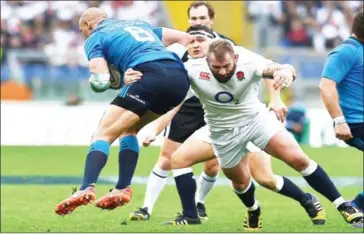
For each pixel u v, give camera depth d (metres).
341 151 66.00
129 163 24.12
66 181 49.19
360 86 29.34
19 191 44.00
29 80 83.81
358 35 29.08
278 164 57.88
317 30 92.19
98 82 23.16
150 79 23.05
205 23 33.62
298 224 30.14
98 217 33.16
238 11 64.38
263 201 39.75
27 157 62.31
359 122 29.36
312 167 27.42
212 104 25.72
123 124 22.95
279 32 90.50
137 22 24.61
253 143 26.59
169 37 25.38
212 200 39.84
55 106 71.75
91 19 24.67
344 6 93.56
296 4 91.81
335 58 28.64
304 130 70.69
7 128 71.50
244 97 25.59
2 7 92.50
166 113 25.28
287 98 78.50
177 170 29.94
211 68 24.36
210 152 28.58
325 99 28.56
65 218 32.81
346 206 28.27
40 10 93.44
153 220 31.86
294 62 83.81
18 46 91.12
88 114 71.50
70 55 85.88
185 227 28.81
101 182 48.75
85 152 65.88
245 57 24.77
